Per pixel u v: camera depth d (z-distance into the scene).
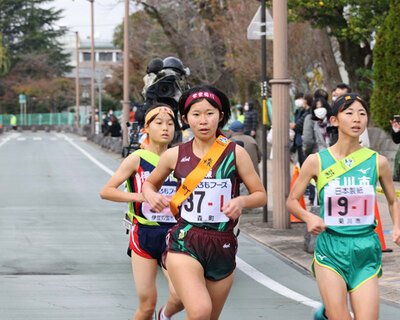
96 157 64.81
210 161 10.70
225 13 71.50
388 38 37.41
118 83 129.75
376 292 10.86
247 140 27.81
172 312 11.86
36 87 189.12
